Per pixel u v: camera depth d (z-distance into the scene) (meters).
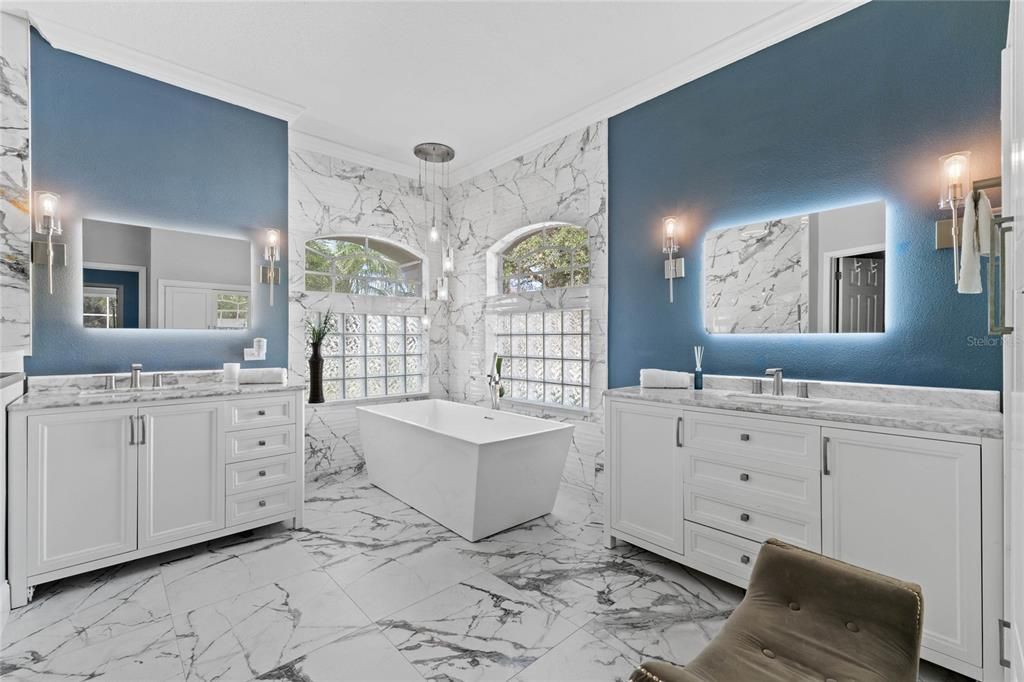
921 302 2.22
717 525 2.29
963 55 2.13
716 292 2.93
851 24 2.43
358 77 3.18
